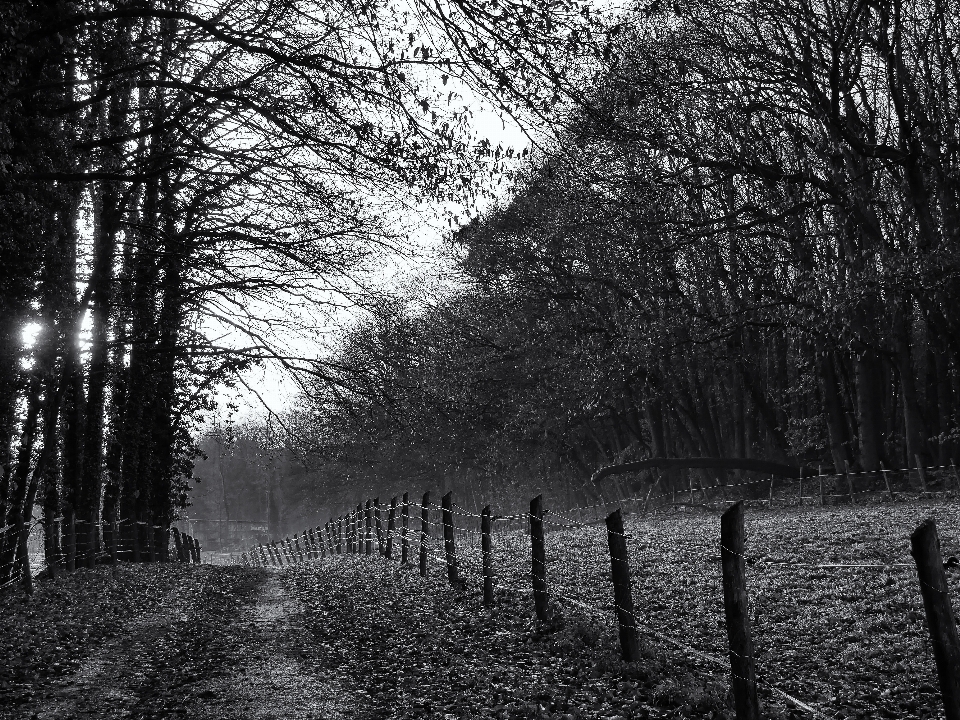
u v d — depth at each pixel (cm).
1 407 1964
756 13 3170
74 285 1958
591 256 4141
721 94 3216
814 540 1869
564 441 5612
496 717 884
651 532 2483
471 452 5872
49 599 2031
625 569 1016
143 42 1741
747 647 750
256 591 2522
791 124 3378
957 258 2859
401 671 1130
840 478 3488
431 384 2348
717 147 3484
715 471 4591
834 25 3131
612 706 876
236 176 1780
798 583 1394
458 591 1684
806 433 4131
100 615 1866
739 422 4672
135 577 2783
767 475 4141
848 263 3275
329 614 1741
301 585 2527
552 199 3734
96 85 1847
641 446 5288
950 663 589
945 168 3072
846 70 3183
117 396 3509
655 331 3812
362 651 1295
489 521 1502
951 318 3167
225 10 1673
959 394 3378
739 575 756
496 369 4362
